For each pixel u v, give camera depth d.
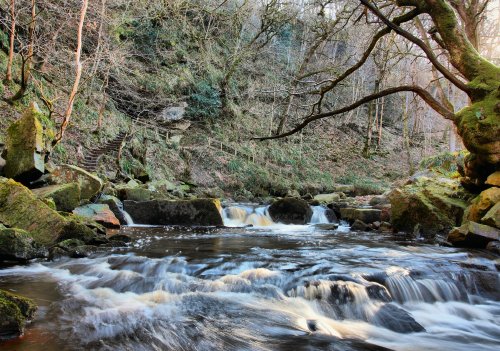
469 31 13.05
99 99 20.12
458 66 8.17
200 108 25.22
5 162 9.33
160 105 23.22
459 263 6.16
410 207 10.23
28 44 14.95
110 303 4.55
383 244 8.51
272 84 26.12
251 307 4.52
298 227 12.73
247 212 14.56
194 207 12.09
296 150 28.95
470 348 3.96
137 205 11.99
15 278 5.43
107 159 17.19
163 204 11.98
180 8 23.67
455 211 9.37
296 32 31.84
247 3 24.55
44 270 5.87
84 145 16.80
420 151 35.12
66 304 4.44
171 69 24.48
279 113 27.45
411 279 5.36
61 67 18.78
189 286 5.08
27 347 3.25
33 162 9.23
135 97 21.33
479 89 7.75
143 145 19.94
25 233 6.54
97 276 5.55
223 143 24.98
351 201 18.30
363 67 34.00
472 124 7.66
